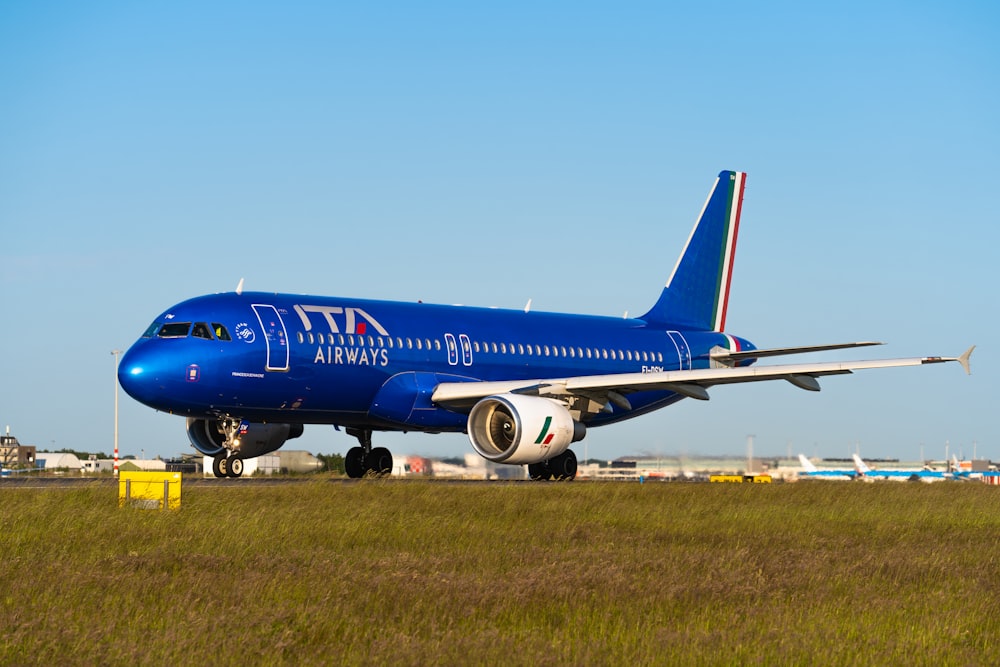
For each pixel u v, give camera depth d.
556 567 31.75
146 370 63.22
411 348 71.44
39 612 24.94
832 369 67.19
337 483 56.72
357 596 27.28
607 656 22.28
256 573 29.41
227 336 64.75
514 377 76.38
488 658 21.78
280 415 67.94
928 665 22.78
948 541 44.69
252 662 21.50
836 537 44.56
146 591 27.36
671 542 41.06
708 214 91.88
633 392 77.25
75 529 38.31
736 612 27.11
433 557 34.25
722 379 68.81
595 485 61.81
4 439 155.88
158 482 44.88
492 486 59.12
